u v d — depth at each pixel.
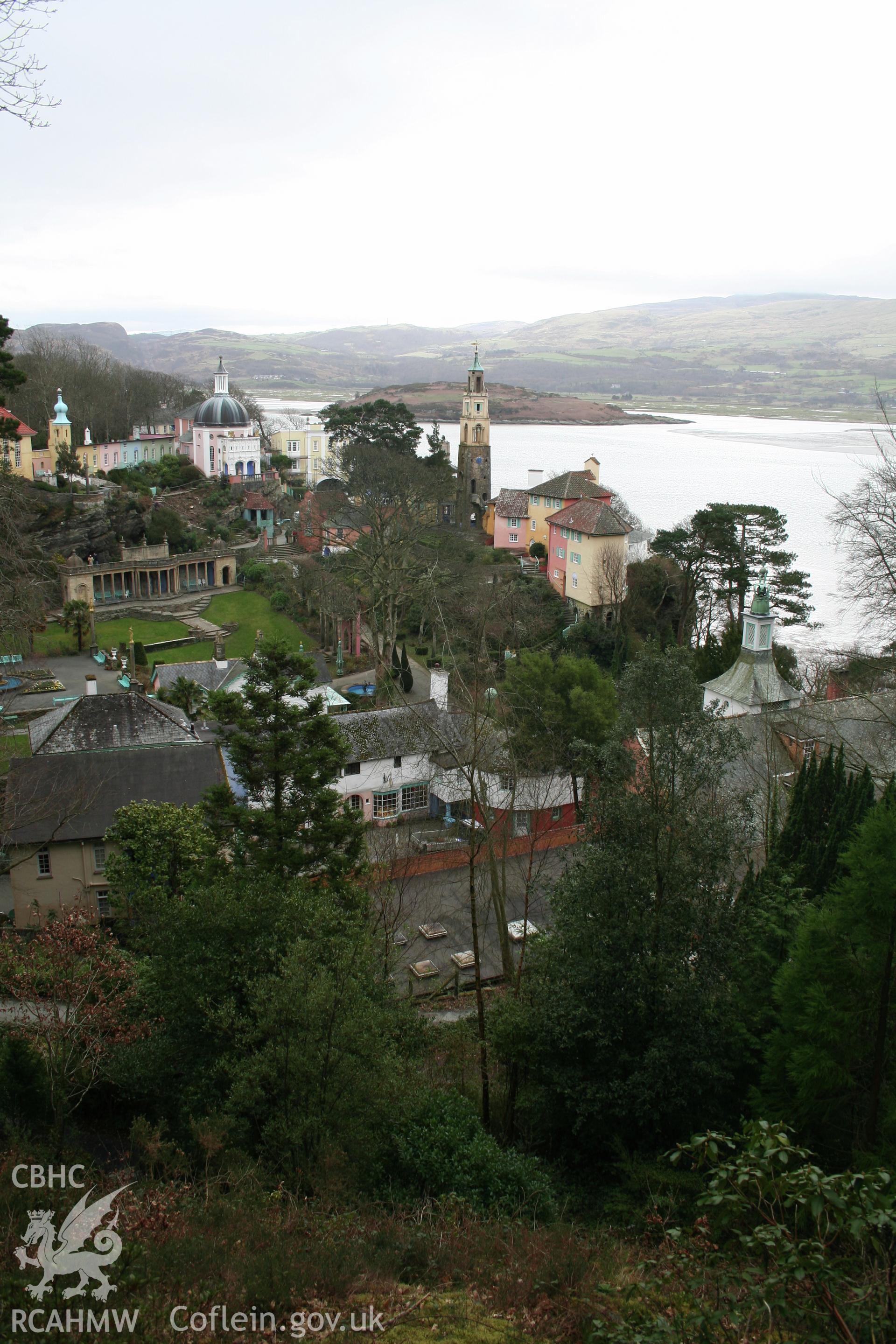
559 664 53.81
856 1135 22.44
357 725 56.16
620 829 25.34
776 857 32.00
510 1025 26.08
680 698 25.50
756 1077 25.02
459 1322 13.83
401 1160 21.25
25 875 42.97
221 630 98.69
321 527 106.69
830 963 22.92
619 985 24.62
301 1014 20.31
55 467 119.00
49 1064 22.53
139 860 36.06
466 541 109.88
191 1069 22.41
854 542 36.81
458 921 44.25
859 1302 11.26
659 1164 22.81
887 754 46.38
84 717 51.00
